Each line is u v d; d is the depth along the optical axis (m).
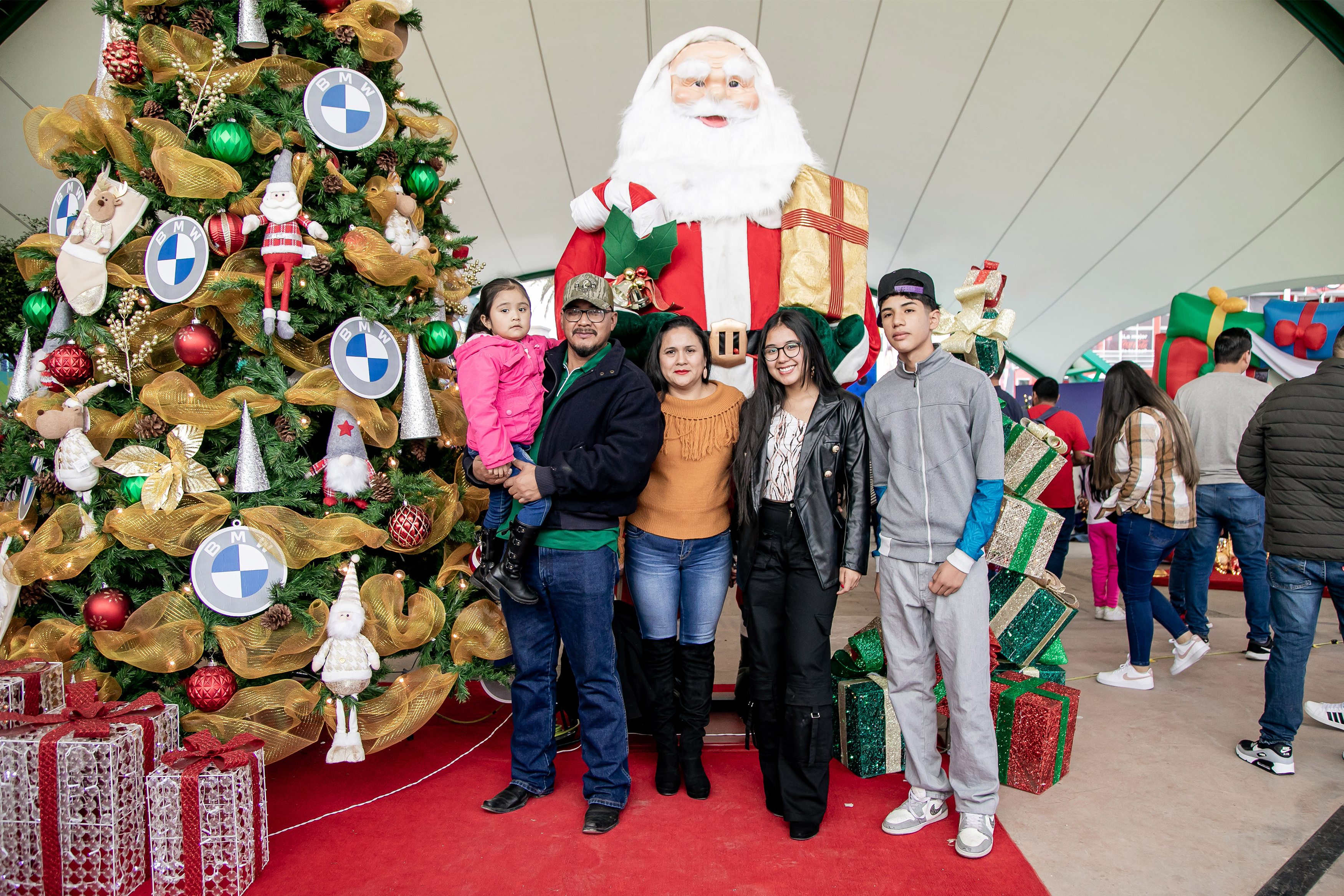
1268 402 2.89
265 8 2.46
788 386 2.42
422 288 2.85
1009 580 2.99
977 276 3.23
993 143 10.36
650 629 2.59
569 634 2.41
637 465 2.31
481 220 13.09
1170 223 10.20
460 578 2.87
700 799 2.56
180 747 2.26
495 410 2.29
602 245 3.41
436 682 2.70
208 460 2.50
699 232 3.29
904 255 14.03
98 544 2.41
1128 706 3.50
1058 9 8.12
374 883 2.07
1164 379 7.42
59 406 2.46
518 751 2.56
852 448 2.38
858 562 2.35
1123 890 2.04
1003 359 3.20
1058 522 2.88
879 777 2.78
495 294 2.48
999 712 2.73
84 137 2.59
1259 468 2.95
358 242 2.56
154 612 2.35
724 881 2.08
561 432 2.38
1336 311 6.82
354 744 2.49
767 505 2.39
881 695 2.79
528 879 2.09
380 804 2.54
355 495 2.55
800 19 9.26
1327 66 7.48
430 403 2.71
